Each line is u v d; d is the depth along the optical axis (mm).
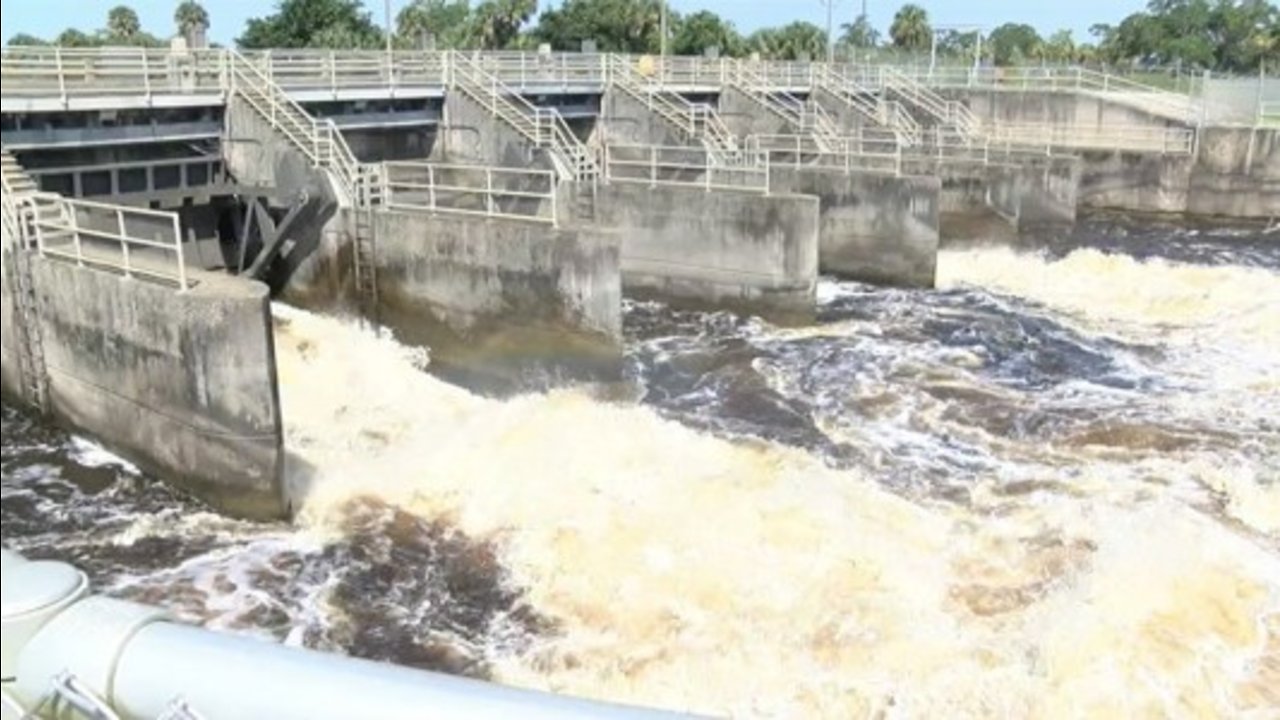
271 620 12555
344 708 3279
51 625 3574
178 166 25516
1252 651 11594
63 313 17062
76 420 17578
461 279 21875
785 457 17281
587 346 20688
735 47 78188
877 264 30859
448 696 3266
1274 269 32469
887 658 11445
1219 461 17312
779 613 12391
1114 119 45969
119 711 3465
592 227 20594
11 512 15289
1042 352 23953
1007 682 11000
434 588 13234
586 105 37688
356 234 23234
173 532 14875
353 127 29656
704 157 32188
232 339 14664
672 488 15844
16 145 21156
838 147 38625
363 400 20375
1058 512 15047
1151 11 87250
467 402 20953
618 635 12102
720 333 25344
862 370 22469
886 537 14188
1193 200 42312
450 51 34906
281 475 15039
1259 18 82875
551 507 15273
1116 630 11805
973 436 18562
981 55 69750
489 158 30984
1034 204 35844
